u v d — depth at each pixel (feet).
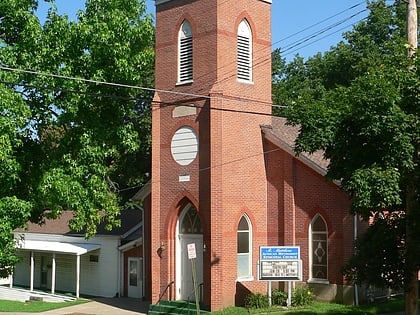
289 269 88.33
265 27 99.30
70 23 70.08
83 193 71.51
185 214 97.45
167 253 96.94
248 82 96.02
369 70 56.29
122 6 72.64
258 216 96.02
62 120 70.90
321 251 92.32
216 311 88.17
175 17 97.60
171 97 97.60
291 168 94.84
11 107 63.93
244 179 94.38
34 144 73.82
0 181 66.74
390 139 51.03
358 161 54.08
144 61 74.13
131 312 99.35
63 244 127.65
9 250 69.51
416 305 56.59
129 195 159.22
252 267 94.68
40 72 64.39
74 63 70.59
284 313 83.76
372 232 59.26
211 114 91.45
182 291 96.68
